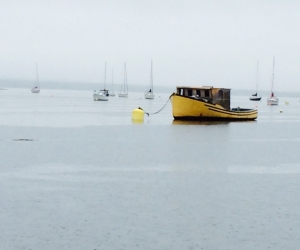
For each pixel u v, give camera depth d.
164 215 20.86
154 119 72.75
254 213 21.39
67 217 20.33
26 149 39.22
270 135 54.28
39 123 63.28
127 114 84.75
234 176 29.55
